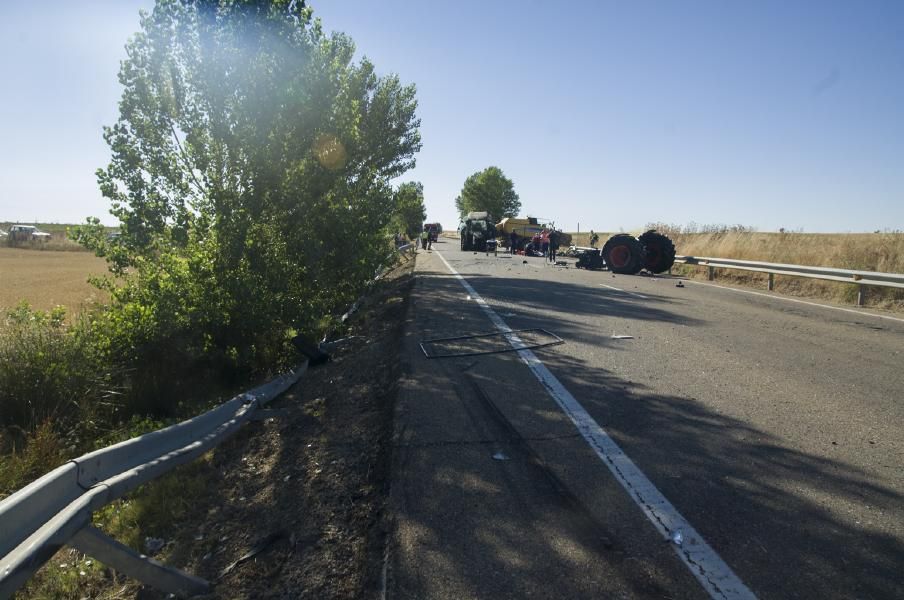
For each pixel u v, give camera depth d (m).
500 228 47.50
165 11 7.46
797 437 4.71
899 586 2.84
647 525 3.38
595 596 2.78
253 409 5.66
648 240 22.14
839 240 20.56
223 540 3.67
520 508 3.59
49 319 7.14
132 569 2.87
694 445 4.54
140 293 7.50
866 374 6.72
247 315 7.58
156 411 6.71
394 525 3.43
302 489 4.16
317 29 8.59
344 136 8.84
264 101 7.74
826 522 3.41
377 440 4.83
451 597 2.79
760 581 2.87
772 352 7.86
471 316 10.70
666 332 9.20
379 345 8.80
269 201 8.23
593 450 4.44
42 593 3.40
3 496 4.60
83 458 3.02
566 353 7.66
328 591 2.99
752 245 23.48
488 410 5.35
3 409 5.89
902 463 4.22
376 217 10.99
